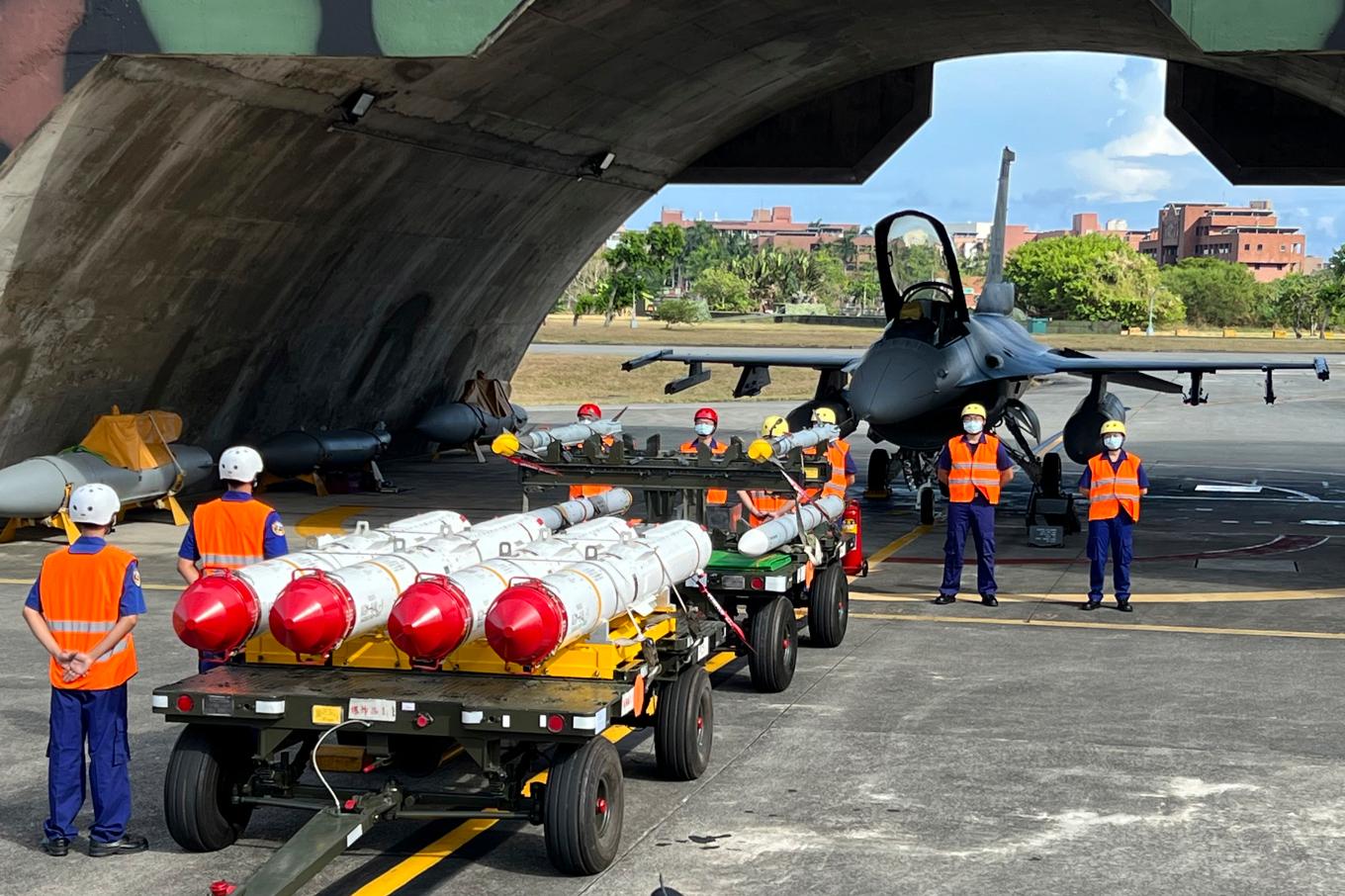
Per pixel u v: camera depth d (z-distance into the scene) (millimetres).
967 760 9156
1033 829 7836
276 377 24234
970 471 14617
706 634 8898
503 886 6977
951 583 14828
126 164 17047
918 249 19734
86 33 15227
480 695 6988
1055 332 148000
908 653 12438
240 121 17828
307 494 24484
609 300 115875
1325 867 7266
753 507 11750
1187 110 27734
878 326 133125
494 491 25203
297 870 5926
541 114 22828
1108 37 25000
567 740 6688
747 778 8734
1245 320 182875
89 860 7363
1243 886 7004
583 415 13172
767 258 186000
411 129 20812
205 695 7004
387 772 8047
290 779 7387
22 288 17312
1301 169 27312
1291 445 35375
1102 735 9742
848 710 10406
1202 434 38594
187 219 18906
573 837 6902
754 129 30766
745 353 27656
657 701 8578
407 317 27156
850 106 30219
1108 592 15555
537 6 17078
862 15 22719
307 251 22078
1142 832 7793
